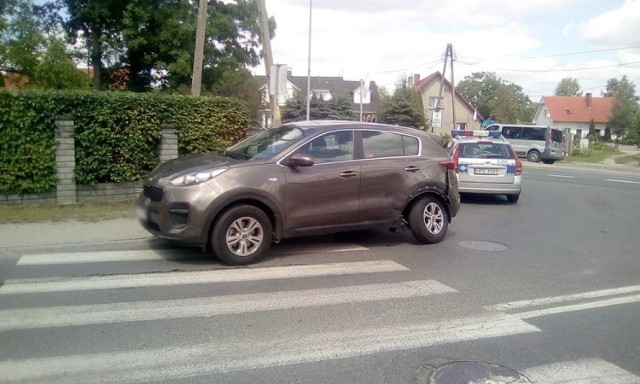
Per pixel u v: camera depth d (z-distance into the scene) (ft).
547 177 75.46
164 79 92.43
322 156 25.07
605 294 21.02
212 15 88.12
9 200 32.83
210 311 17.65
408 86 163.43
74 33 90.07
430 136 28.78
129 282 20.40
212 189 22.21
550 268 24.66
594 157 144.36
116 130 34.99
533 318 18.15
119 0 83.51
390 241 28.91
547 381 13.76
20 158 32.55
